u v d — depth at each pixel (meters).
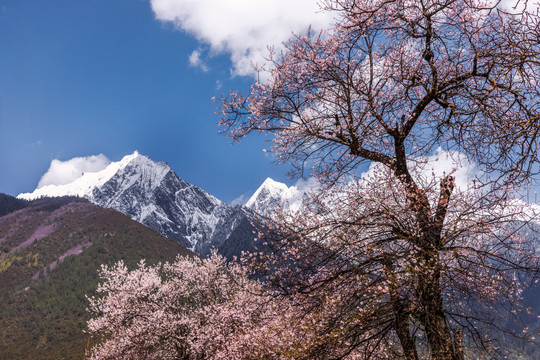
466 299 7.12
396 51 8.42
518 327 6.64
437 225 6.88
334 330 7.21
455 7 6.92
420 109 8.31
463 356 6.93
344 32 8.43
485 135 6.02
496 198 6.29
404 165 8.21
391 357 7.60
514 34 5.29
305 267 7.26
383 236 7.16
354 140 8.77
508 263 6.71
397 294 6.73
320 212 7.38
